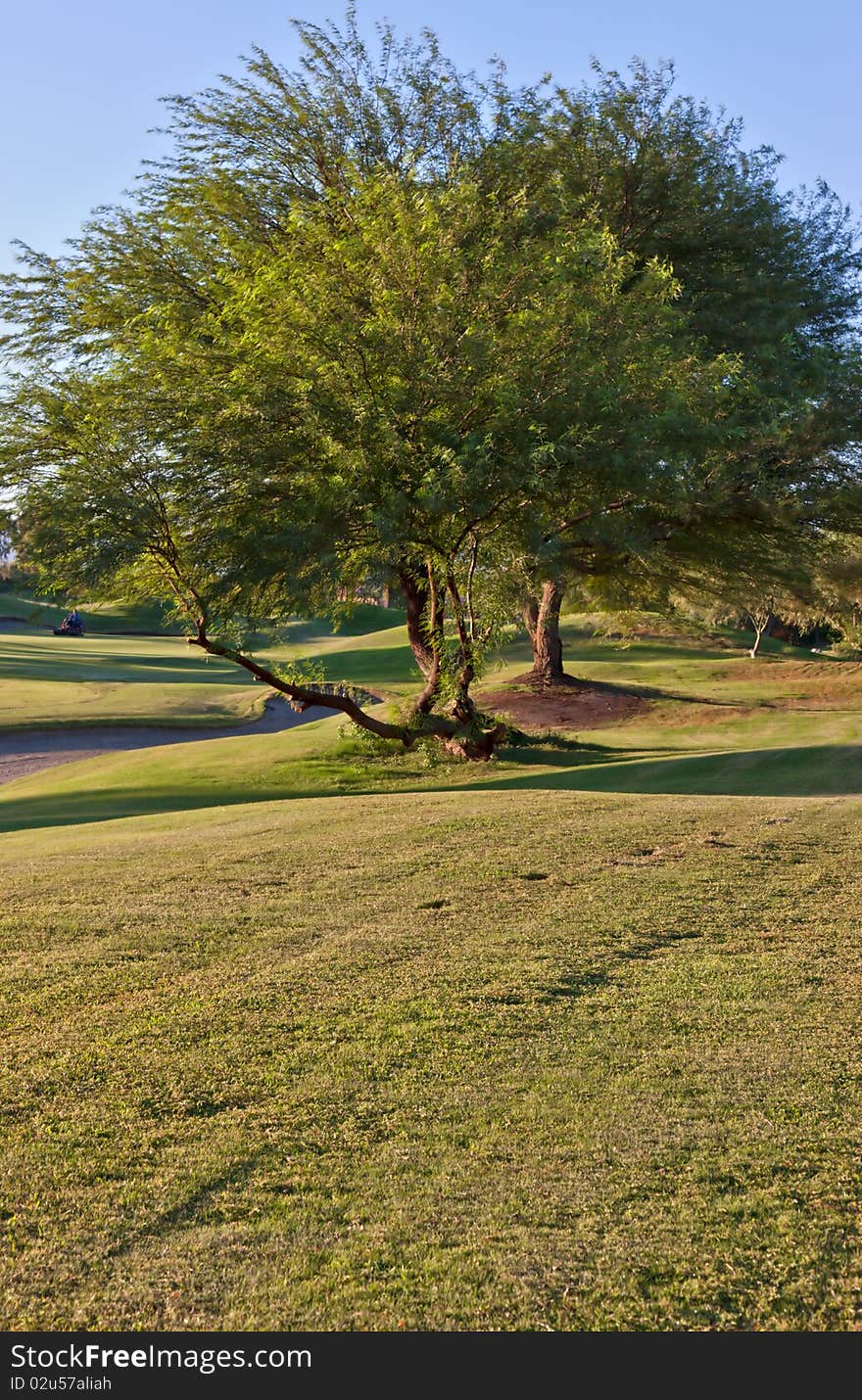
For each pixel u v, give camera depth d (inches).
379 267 721.6
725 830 454.9
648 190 973.2
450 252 740.0
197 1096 221.8
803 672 1456.7
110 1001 273.1
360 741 957.2
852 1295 157.8
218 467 724.0
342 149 932.6
